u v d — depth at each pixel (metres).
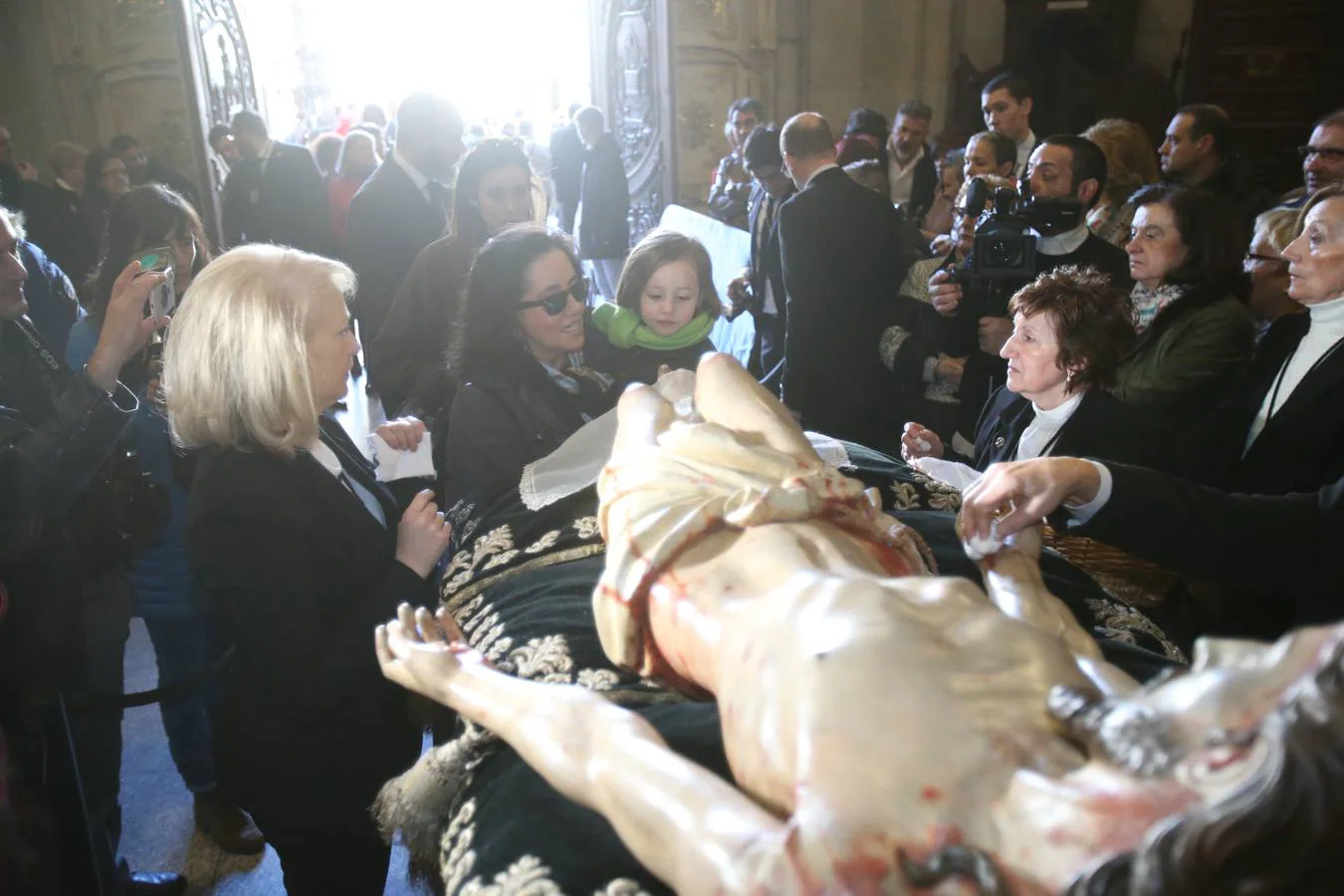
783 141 3.33
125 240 2.25
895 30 9.52
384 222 3.55
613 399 2.14
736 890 0.79
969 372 2.79
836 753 0.84
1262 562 1.38
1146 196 2.31
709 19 9.45
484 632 1.48
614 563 1.25
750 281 4.27
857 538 1.26
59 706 1.64
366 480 1.79
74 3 8.56
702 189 9.83
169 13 8.59
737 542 1.21
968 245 2.81
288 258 1.54
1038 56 8.77
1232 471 2.01
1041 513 1.26
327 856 1.61
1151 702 0.76
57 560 1.67
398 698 1.63
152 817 2.58
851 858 0.77
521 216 2.79
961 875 0.74
